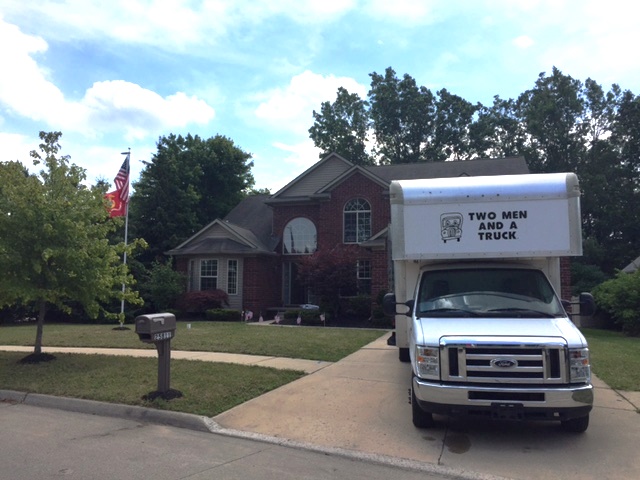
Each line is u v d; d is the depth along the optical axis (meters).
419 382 5.52
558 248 6.55
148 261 27.89
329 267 19.09
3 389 8.00
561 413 5.19
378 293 18.62
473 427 6.16
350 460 5.27
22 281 9.45
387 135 47.53
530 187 6.70
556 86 39.38
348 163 24.83
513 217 6.68
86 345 12.54
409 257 6.84
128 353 11.19
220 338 13.12
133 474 4.75
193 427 6.35
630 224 35.19
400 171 25.25
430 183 7.02
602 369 9.15
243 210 28.86
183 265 23.73
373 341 13.09
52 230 9.31
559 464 5.03
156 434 6.07
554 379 5.21
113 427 6.36
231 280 23.08
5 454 5.30
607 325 19.83
